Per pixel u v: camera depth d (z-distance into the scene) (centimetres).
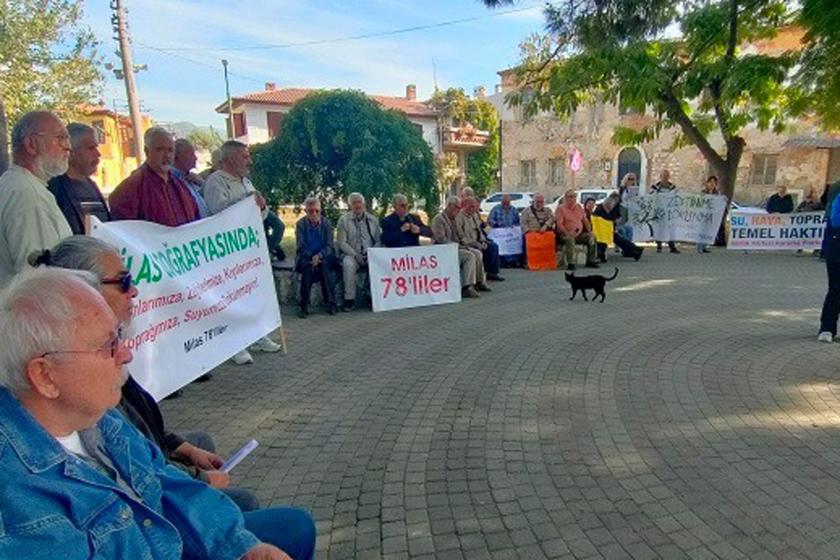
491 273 1016
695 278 1015
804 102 1369
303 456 367
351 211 829
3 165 521
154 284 411
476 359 563
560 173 2998
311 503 313
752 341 604
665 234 1375
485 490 323
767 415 414
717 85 1362
